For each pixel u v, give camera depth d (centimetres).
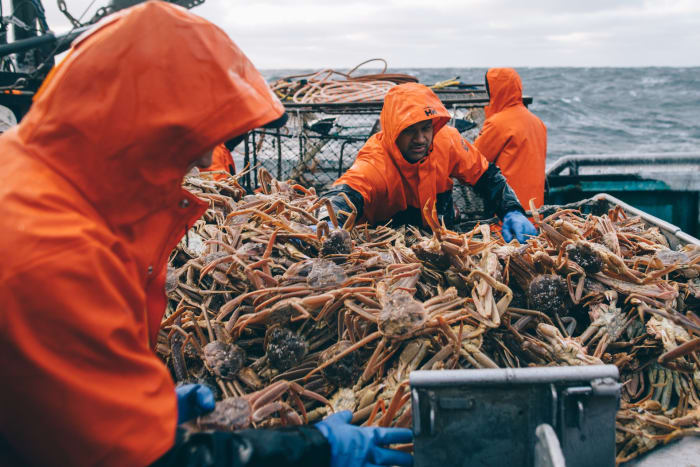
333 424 116
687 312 171
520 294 176
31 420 83
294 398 142
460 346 150
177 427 102
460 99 439
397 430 117
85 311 82
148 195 93
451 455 106
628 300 170
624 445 143
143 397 89
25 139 90
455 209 329
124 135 87
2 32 371
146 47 87
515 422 105
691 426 145
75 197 89
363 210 288
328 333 163
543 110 3525
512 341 161
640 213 273
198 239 208
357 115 437
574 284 175
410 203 296
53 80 90
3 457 90
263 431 103
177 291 180
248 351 163
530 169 379
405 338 147
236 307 170
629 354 162
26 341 79
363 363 154
